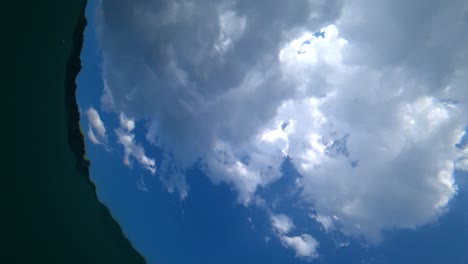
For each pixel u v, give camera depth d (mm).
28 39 10492
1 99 9883
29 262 10125
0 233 9477
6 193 9992
